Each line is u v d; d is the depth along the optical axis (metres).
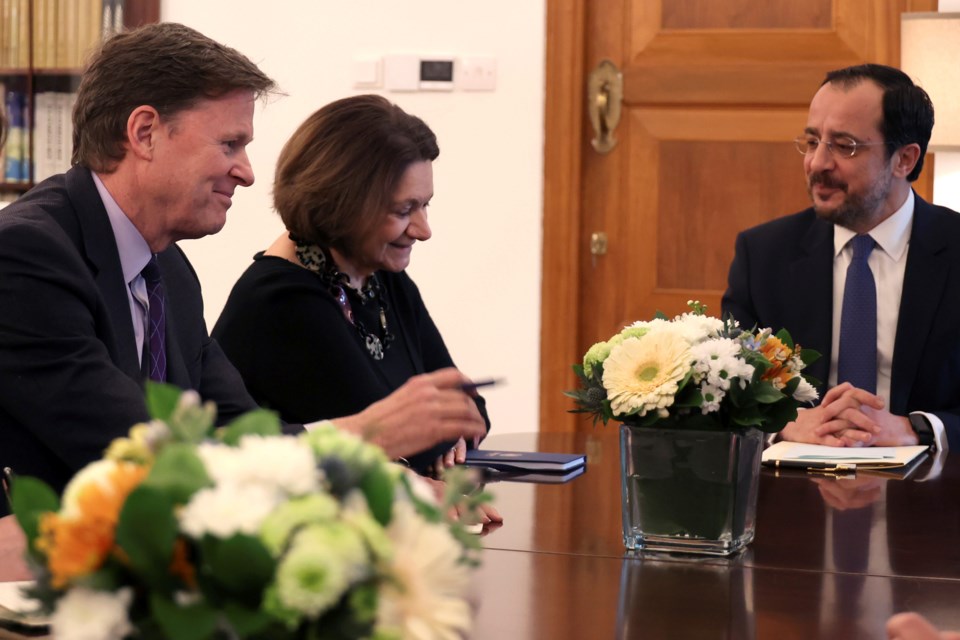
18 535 1.39
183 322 2.07
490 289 4.28
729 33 4.13
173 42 1.86
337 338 2.33
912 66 3.55
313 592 0.68
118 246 1.88
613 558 1.55
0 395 1.69
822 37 4.05
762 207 4.13
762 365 1.57
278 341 2.32
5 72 4.56
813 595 1.39
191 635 0.69
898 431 2.57
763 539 1.70
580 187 4.24
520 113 4.24
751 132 4.12
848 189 2.88
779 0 4.09
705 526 1.57
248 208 4.46
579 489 2.05
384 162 2.33
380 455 0.79
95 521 0.70
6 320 1.69
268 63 4.42
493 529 1.72
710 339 1.59
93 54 1.91
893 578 1.48
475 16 4.25
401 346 2.55
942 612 1.32
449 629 0.73
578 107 4.21
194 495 0.71
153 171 1.85
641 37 4.19
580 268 4.27
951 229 2.94
